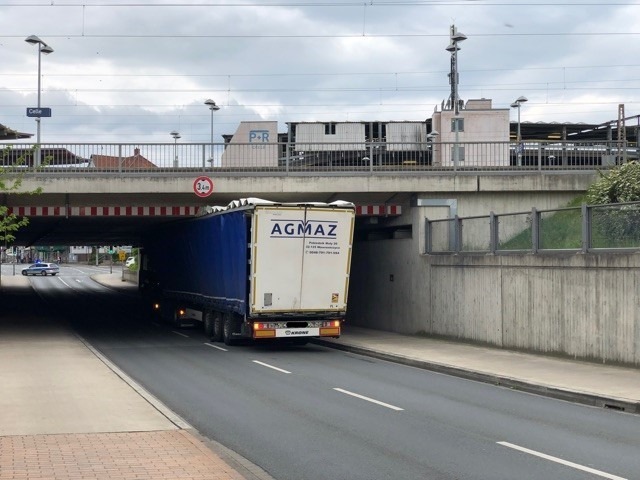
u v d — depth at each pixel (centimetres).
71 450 889
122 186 2564
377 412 1230
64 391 1370
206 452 882
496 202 2652
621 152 2819
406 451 943
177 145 2628
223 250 2367
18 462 827
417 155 3306
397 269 2808
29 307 4603
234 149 2909
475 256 2295
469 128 4956
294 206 2191
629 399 1292
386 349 2184
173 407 1274
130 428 1030
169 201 2717
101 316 3912
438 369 1817
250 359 2050
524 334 2073
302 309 2220
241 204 2216
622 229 1739
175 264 3067
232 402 1327
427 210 2645
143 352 2223
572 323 1884
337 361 2023
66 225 3566
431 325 2564
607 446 977
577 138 5478
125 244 6631
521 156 2875
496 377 1603
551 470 848
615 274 1739
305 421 1147
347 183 2595
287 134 4809
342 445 979
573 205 2597
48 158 2573
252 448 962
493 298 2209
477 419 1173
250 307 2188
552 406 1313
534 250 2050
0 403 1237
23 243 5716
